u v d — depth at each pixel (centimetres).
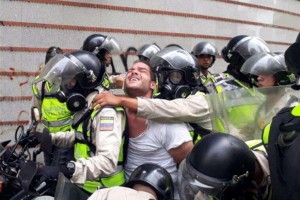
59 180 232
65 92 295
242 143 204
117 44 526
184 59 330
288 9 1308
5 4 659
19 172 245
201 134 290
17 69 674
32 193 240
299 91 267
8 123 668
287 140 188
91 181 279
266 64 340
